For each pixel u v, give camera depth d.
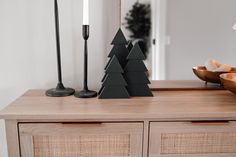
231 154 0.93
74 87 1.22
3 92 1.20
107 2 1.17
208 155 0.92
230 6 1.27
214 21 1.29
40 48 1.17
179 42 1.29
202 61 1.31
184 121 0.88
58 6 1.14
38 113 0.84
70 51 1.19
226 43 1.31
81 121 0.87
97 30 1.18
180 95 1.10
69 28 1.16
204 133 0.90
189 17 1.27
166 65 1.29
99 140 0.89
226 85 1.04
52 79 1.21
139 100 1.01
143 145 0.90
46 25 1.15
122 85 1.02
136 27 1.24
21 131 0.86
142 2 1.22
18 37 1.16
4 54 1.17
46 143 0.88
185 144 0.91
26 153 0.88
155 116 0.86
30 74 1.20
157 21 1.25
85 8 0.99
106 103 0.96
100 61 1.21
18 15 1.13
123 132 0.88
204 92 1.16
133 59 1.03
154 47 1.28
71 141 0.89
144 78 1.05
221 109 0.90
